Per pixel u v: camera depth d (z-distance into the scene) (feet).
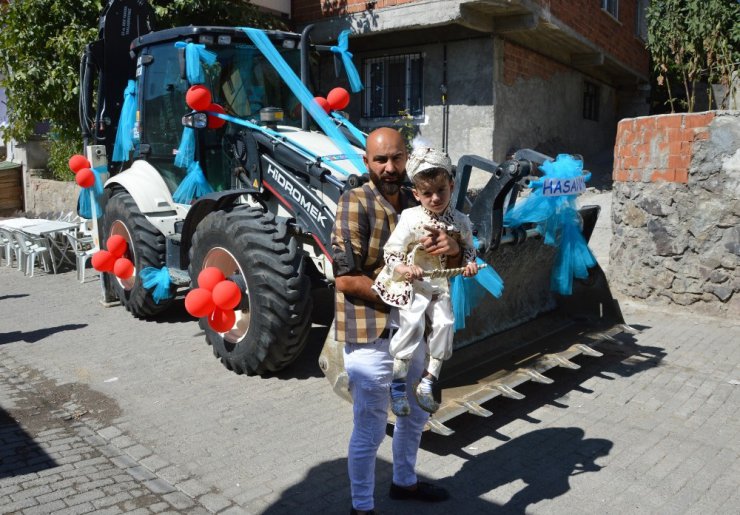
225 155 19.07
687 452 12.85
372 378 9.73
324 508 10.91
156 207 21.04
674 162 21.79
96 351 19.43
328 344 13.92
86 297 26.63
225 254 16.85
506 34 33.60
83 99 24.14
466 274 9.48
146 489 11.55
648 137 22.43
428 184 8.98
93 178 23.35
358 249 9.50
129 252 22.53
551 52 38.83
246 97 19.07
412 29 33.14
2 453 12.93
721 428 13.92
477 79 33.32
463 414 14.57
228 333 17.20
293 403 15.31
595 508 10.89
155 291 21.25
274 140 17.25
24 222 33.50
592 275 17.84
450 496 11.25
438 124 34.99
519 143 36.19
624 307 22.99
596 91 48.01
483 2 29.22
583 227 17.54
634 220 23.15
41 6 30.76
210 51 18.65
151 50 21.21
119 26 24.20
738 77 32.22
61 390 16.37
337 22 34.96
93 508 10.86
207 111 17.94
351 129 19.35
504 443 13.25
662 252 22.45
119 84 24.61
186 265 19.93
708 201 21.24
